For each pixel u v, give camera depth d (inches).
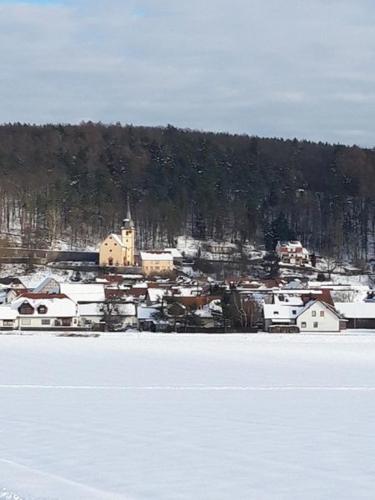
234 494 1845.5
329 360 5851.4
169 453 2282.2
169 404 3316.9
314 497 1824.6
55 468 2090.3
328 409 3218.5
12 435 2536.9
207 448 2357.3
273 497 1823.3
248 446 2393.0
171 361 5595.5
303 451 2326.5
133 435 2554.1
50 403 3314.5
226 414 3041.3
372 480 1982.0
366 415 3051.2
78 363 5378.9
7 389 3846.0
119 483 1936.5
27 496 1766.7
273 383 4281.5
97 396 3580.2
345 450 2345.0
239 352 6407.5
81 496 1784.0
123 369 5002.5
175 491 1866.4
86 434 2564.0
